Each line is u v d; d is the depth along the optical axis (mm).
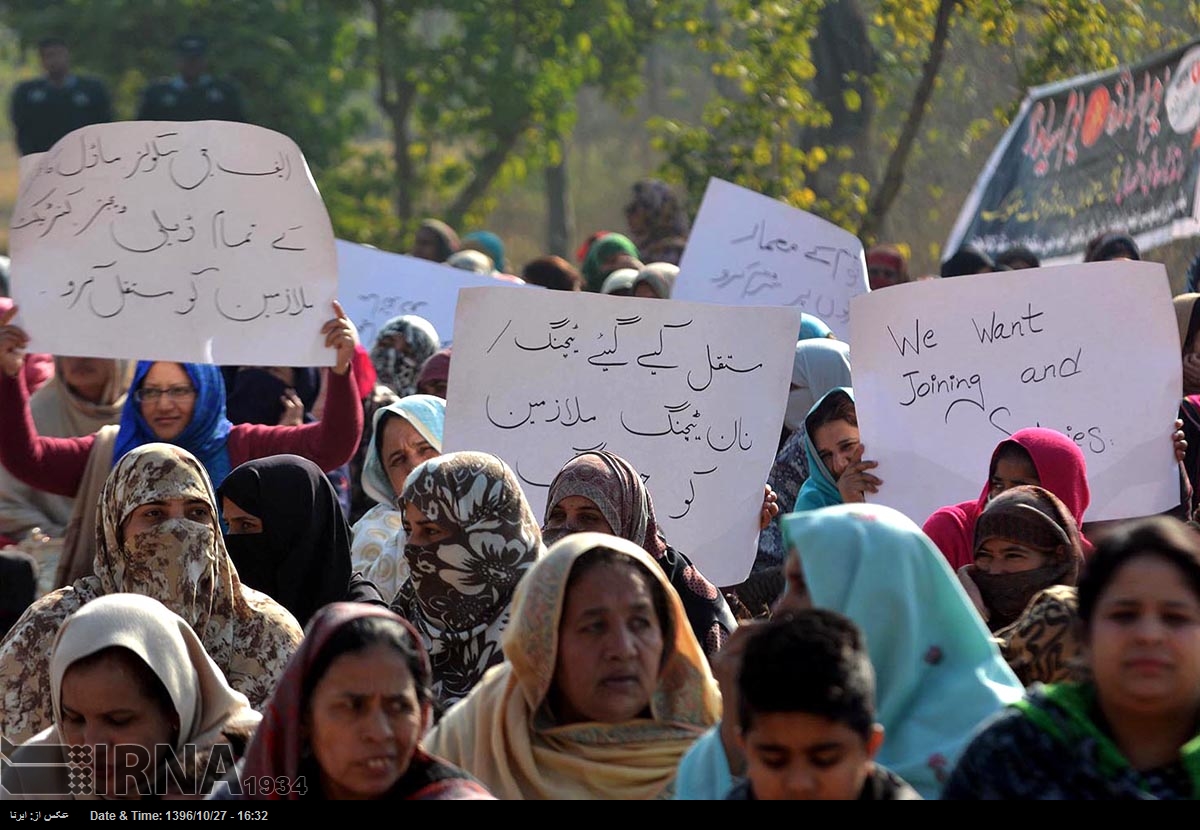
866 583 7398
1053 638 8312
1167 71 20375
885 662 7406
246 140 12641
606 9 36281
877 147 30219
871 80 27688
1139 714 6422
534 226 59344
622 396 12422
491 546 9695
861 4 28828
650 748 7914
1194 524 11320
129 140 12570
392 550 12523
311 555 11195
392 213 40031
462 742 8141
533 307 12484
